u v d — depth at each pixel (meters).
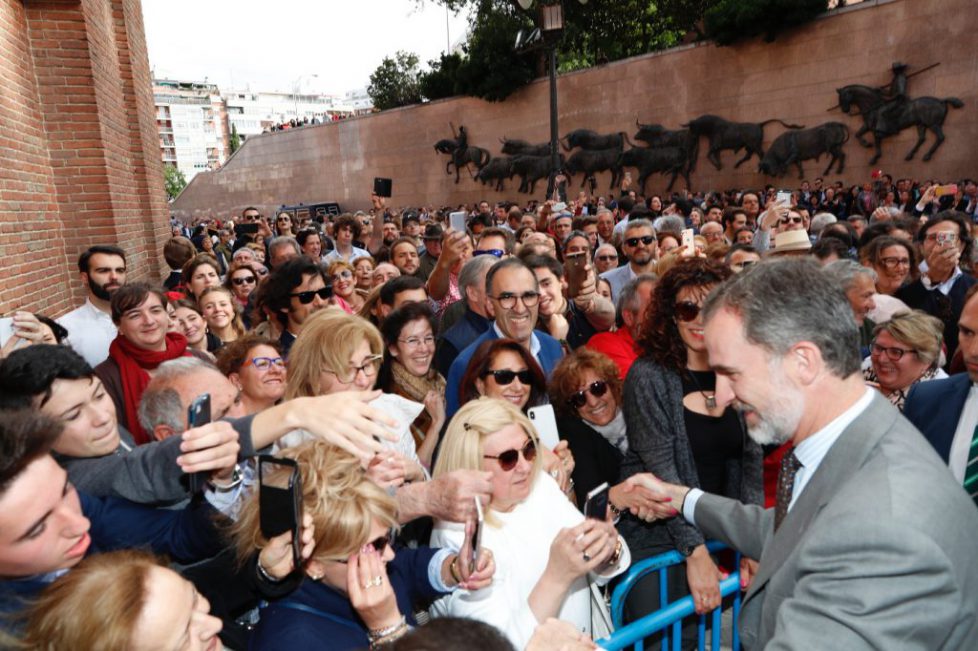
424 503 1.76
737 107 16.92
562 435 2.52
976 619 1.15
